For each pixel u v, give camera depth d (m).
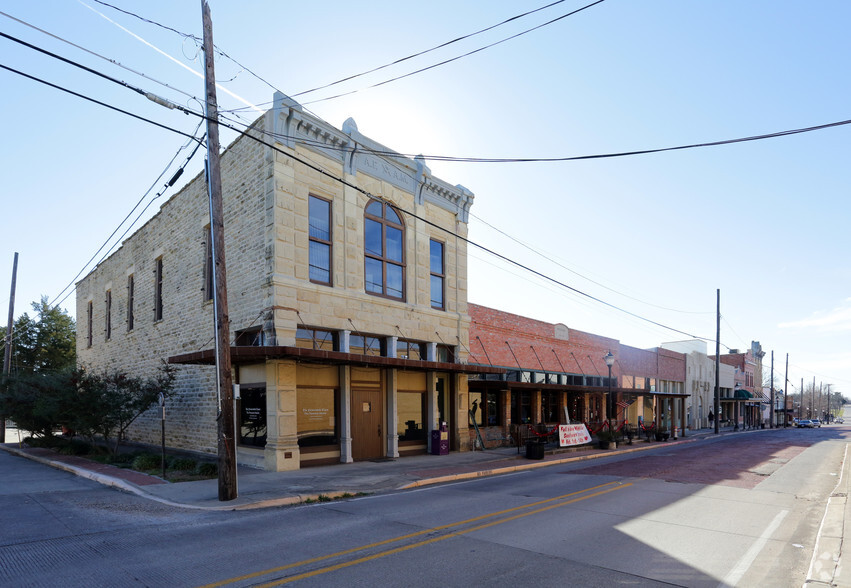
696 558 7.58
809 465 19.45
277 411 15.51
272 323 15.49
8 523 9.58
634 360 39.75
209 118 11.36
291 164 16.50
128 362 25.19
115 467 16.77
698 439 36.41
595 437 29.95
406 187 20.95
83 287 32.34
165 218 22.70
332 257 17.59
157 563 7.18
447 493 12.86
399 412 20.03
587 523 9.57
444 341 21.94
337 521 9.67
